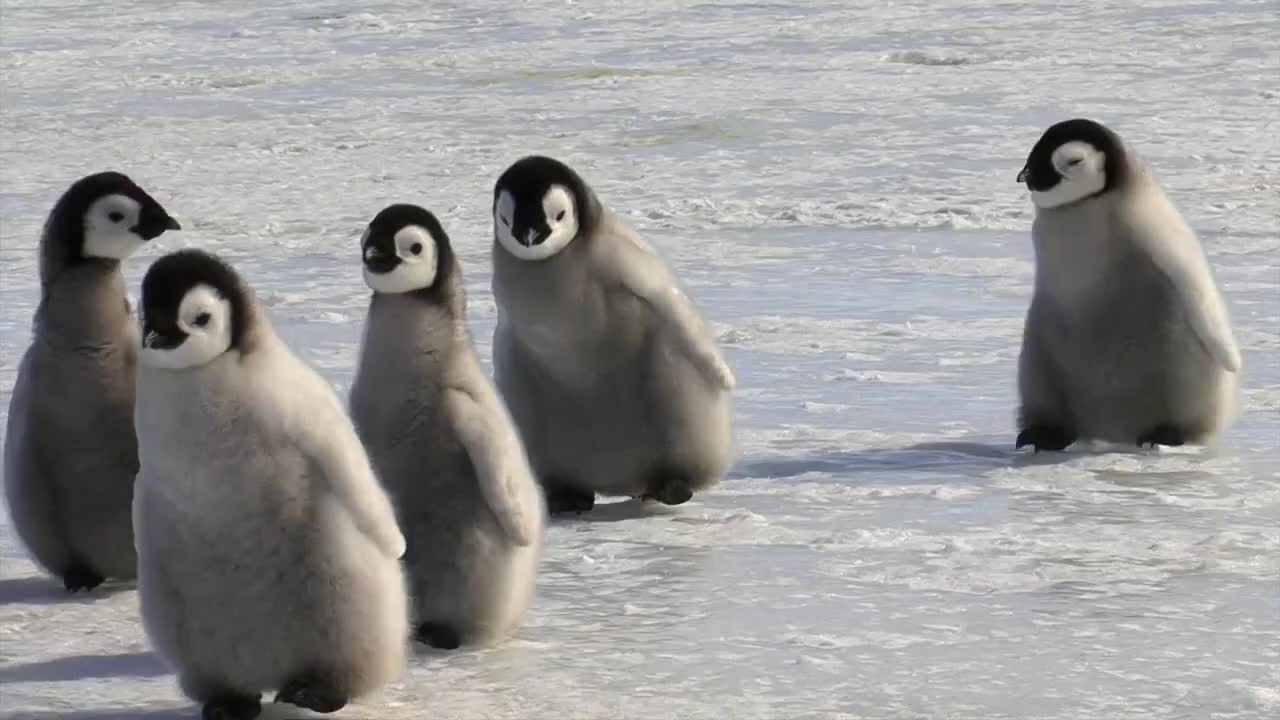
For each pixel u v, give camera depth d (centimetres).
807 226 3169
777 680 1075
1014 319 2370
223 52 5934
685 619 1202
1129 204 1686
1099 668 1098
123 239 1201
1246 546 1386
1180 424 1733
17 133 4378
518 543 1077
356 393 1119
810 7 6625
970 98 4612
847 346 2217
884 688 1061
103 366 1209
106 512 1229
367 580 942
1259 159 3709
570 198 1417
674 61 5434
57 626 1188
